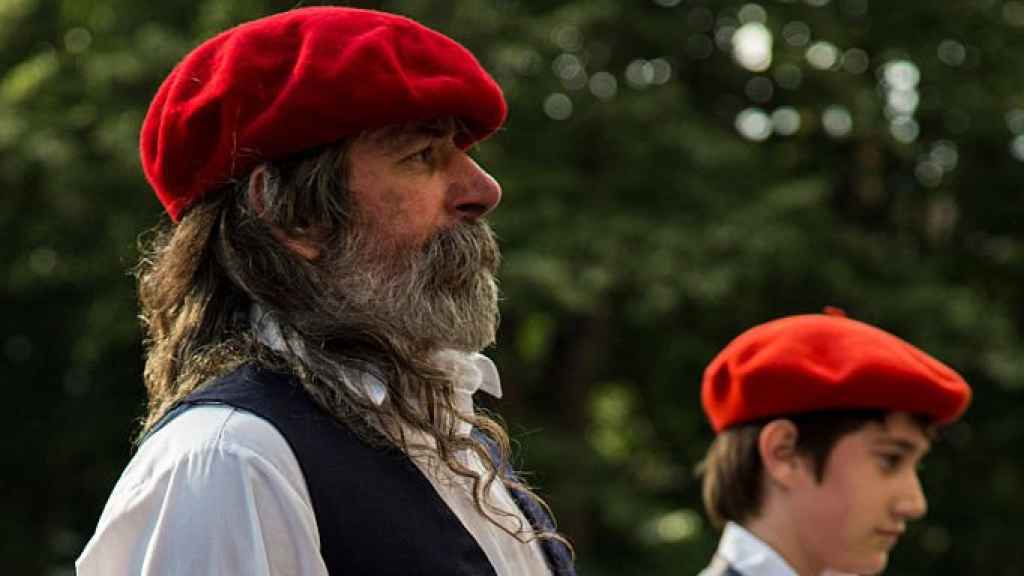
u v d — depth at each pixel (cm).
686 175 1605
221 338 272
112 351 1759
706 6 1725
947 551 1773
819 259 1622
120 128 1516
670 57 1731
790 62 1636
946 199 1795
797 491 435
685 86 1733
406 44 272
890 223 1798
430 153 276
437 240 273
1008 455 1750
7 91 1606
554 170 1582
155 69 1547
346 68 265
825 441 434
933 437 453
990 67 1731
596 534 1716
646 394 1855
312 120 266
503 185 1543
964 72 1730
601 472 1659
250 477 246
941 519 1767
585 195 1588
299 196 270
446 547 255
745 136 1752
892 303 1628
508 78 1557
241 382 259
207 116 272
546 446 1658
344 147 270
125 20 1673
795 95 1728
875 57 1725
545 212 1527
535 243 1499
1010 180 1778
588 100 1619
